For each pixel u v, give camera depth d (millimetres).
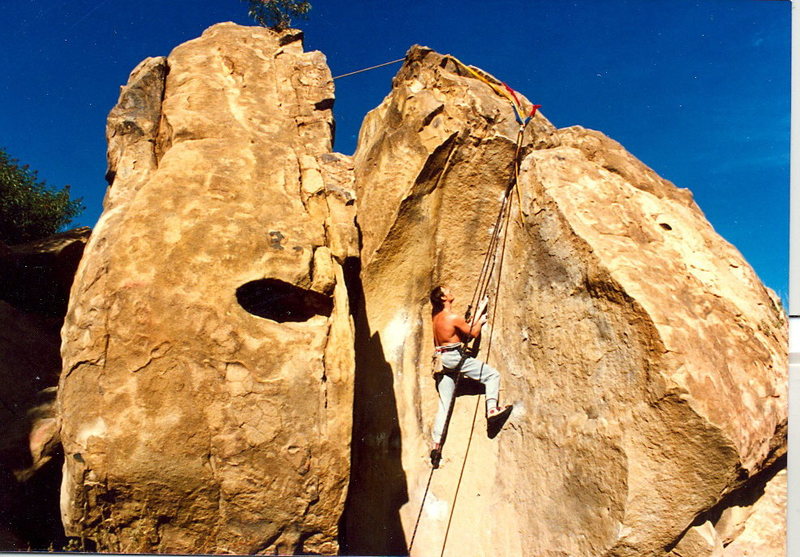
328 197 6562
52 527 6234
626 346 5164
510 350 6363
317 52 8047
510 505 5898
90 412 4996
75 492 5039
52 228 11094
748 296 5934
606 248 5492
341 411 5270
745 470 5082
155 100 6832
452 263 6832
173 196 5613
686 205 6867
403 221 6594
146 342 5082
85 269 5512
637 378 5066
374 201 6703
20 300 8891
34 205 10875
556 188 6016
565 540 5355
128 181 6309
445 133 6508
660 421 4934
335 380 5324
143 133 6613
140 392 5020
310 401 5203
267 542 5246
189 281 5258
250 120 6773
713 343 5176
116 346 5074
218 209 5609
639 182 6617
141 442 4957
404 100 6801
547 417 5758
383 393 6523
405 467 6348
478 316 6719
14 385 6996
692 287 5539
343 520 5660
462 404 6605
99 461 4934
